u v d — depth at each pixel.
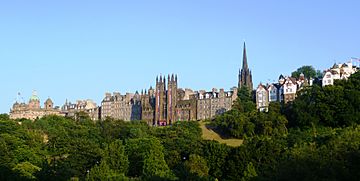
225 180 180.38
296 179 100.75
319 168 101.38
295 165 104.75
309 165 104.38
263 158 178.12
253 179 130.12
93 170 162.62
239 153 182.00
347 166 101.69
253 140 190.62
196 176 156.50
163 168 177.62
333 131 194.75
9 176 114.31
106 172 162.12
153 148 187.75
